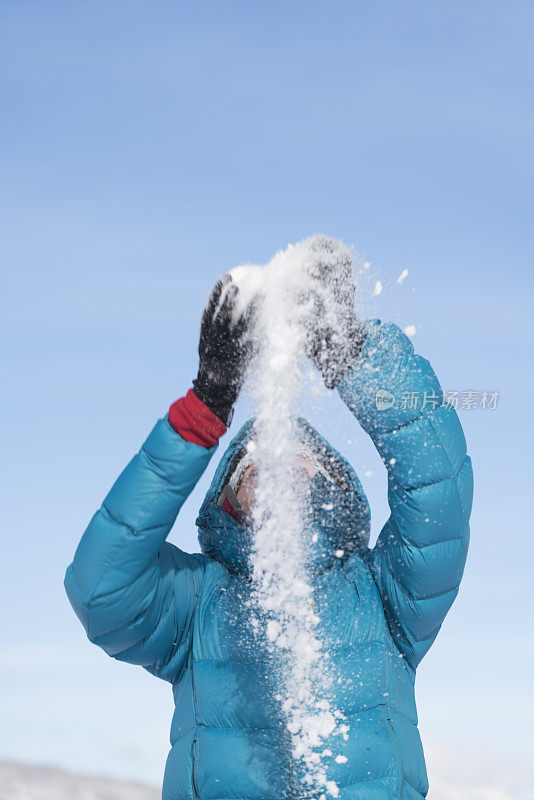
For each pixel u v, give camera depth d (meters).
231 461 2.56
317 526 2.48
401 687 2.52
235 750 2.36
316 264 2.30
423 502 2.38
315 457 2.58
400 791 2.35
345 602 2.49
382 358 2.38
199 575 2.61
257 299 2.24
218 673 2.45
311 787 2.32
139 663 2.59
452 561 2.44
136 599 2.40
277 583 2.44
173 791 2.43
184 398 2.32
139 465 2.32
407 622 2.51
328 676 2.40
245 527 2.47
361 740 2.35
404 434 2.39
